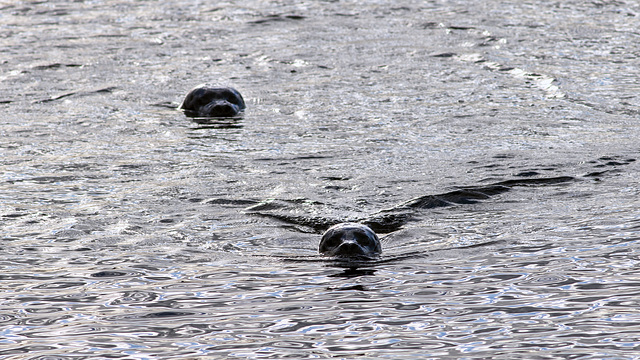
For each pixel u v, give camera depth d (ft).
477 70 119.03
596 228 61.00
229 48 135.03
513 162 79.61
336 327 45.11
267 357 41.73
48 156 83.76
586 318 45.16
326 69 121.49
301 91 110.63
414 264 55.21
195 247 59.31
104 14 161.79
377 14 157.89
